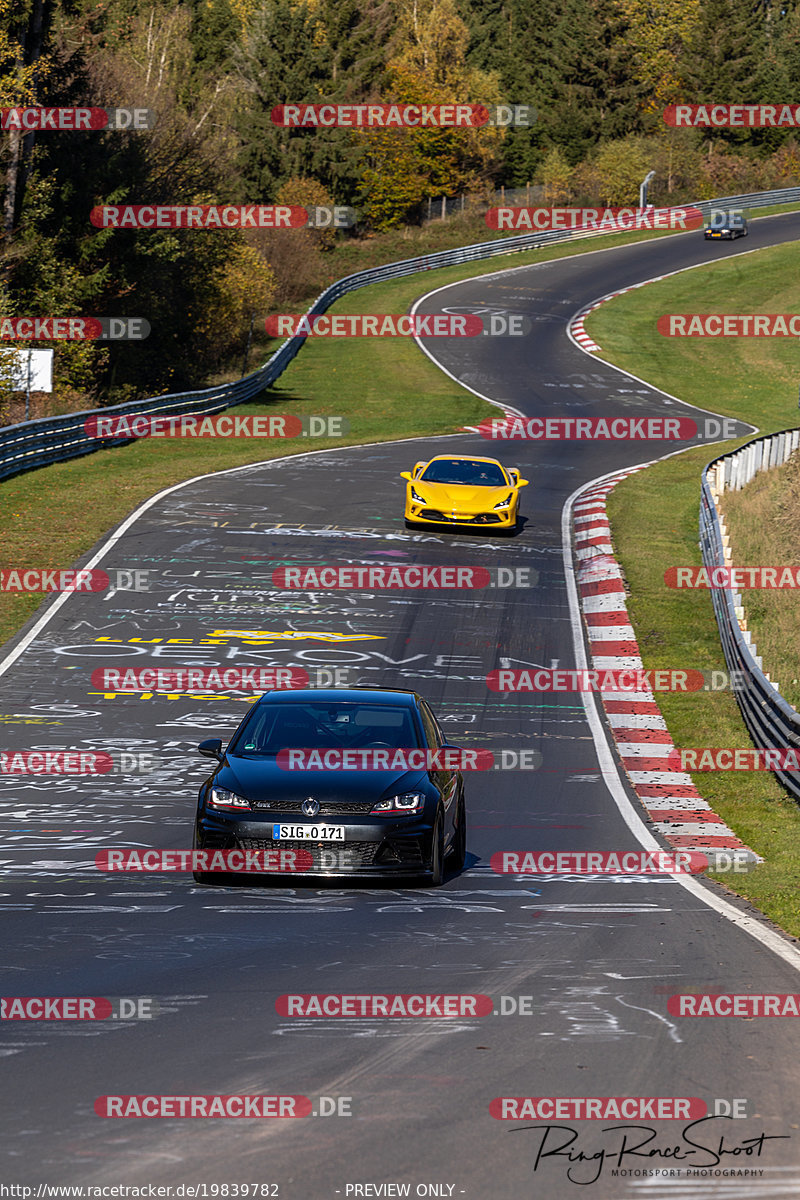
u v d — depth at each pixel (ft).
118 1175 55.42
